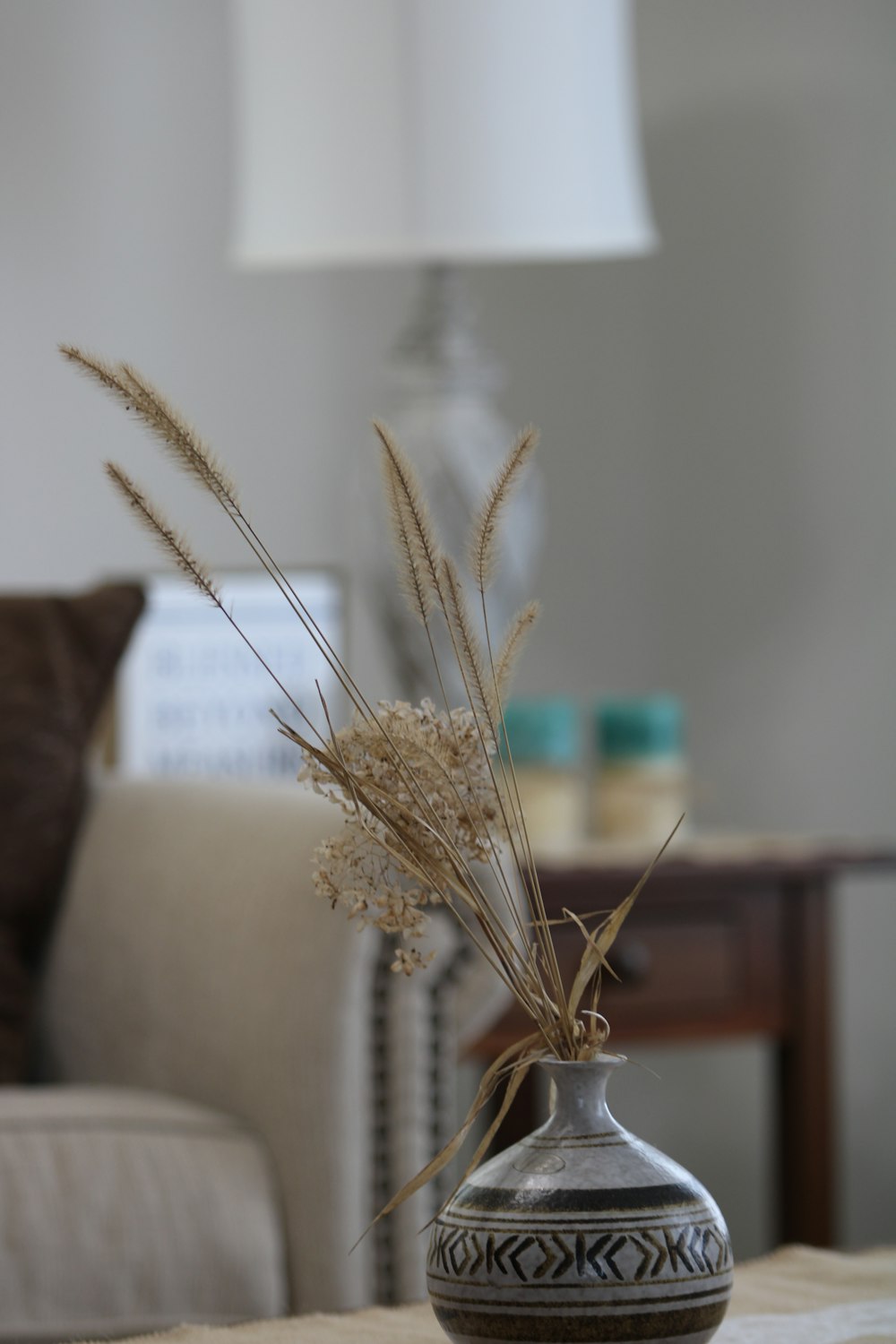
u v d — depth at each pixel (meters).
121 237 3.40
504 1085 3.16
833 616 3.55
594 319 3.55
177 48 3.42
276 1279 2.55
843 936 3.55
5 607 2.86
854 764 3.54
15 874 2.79
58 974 2.81
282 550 3.44
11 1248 2.48
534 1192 1.55
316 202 3.08
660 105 3.54
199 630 3.36
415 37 3.06
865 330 3.54
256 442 3.44
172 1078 2.68
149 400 1.58
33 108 3.37
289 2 3.09
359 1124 2.58
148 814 2.82
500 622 3.21
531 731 3.19
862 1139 3.54
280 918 2.60
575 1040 1.65
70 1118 2.55
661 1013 3.08
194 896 2.70
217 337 3.43
